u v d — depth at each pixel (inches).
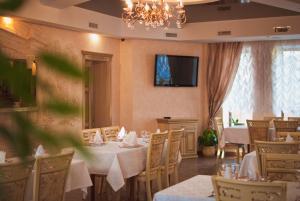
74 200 239.6
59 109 14.9
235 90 414.3
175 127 383.6
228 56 411.5
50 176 138.9
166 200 110.4
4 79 14.2
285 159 139.9
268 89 402.0
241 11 370.6
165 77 388.8
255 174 121.1
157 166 232.8
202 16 384.2
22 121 14.5
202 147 411.8
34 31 281.0
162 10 259.8
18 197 122.3
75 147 16.0
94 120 367.9
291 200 104.1
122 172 211.5
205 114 420.5
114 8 345.4
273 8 358.9
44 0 269.1
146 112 383.6
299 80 393.7
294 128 307.1
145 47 381.7
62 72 14.7
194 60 403.2
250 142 324.2
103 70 363.3
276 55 400.2
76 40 323.6
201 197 107.4
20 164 14.7
